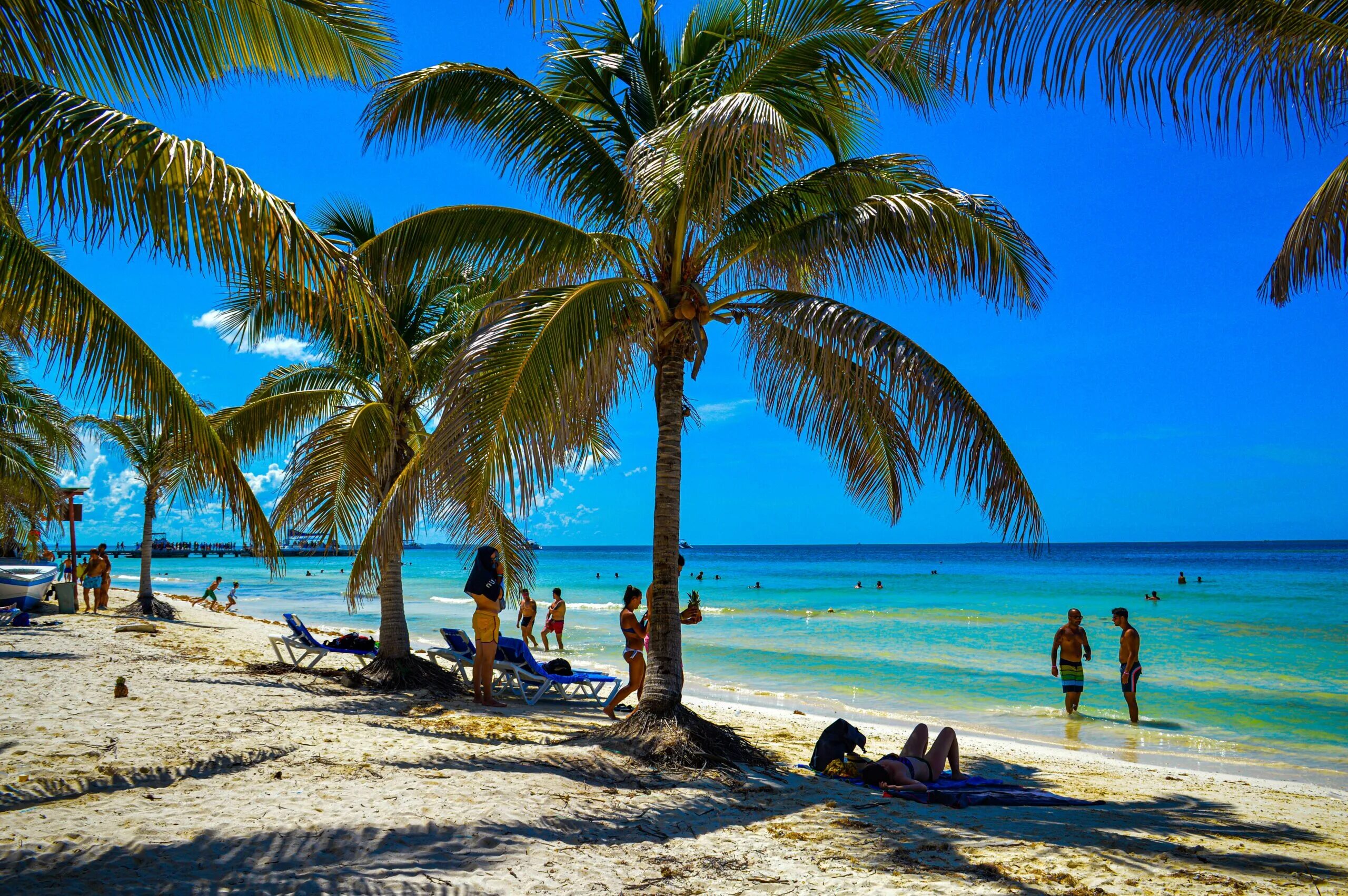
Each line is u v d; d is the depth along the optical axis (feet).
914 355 21.53
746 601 133.39
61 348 14.97
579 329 22.40
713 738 23.25
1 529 63.77
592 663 59.41
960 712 43.14
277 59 17.21
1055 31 15.55
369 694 31.71
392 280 25.22
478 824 14.61
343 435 35.19
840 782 21.76
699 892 12.49
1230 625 86.17
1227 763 32.45
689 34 27.07
